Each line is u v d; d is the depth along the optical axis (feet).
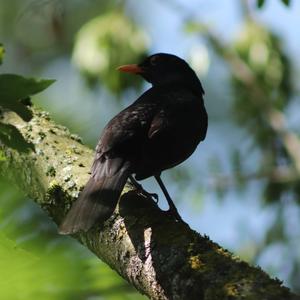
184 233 23.34
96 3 58.49
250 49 50.78
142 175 27.89
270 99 52.39
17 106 21.70
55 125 30.86
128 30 46.88
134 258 23.57
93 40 46.96
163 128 29.22
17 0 60.44
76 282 19.98
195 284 21.06
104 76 46.88
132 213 25.16
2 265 18.88
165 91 32.81
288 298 19.34
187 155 31.09
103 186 26.30
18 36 60.08
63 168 28.14
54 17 56.70
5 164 28.71
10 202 21.04
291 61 53.52
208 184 49.85
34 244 20.34
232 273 20.71
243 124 52.90
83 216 24.80
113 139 28.35
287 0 34.04
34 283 19.15
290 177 50.06
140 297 25.81
